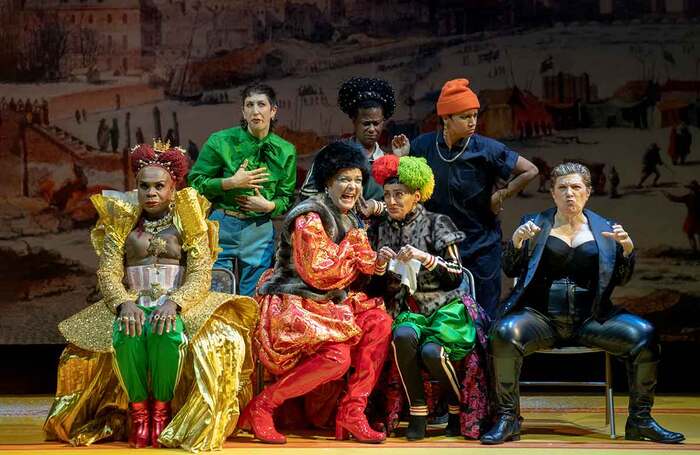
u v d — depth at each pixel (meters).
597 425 6.74
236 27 11.69
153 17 11.70
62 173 11.60
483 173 7.09
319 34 11.65
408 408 6.59
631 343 5.98
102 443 5.97
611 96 11.37
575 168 6.25
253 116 7.35
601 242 6.14
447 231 6.34
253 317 6.17
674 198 11.24
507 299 6.29
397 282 6.38
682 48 11.33
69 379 5.99
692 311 11.09
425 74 11.57
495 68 11.51
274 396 5.98
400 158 6.42
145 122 11.69
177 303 5.83
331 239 6.11
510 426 5.95
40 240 11.49
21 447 5.80
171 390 5.82
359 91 7.35
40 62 11.63
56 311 11.41
